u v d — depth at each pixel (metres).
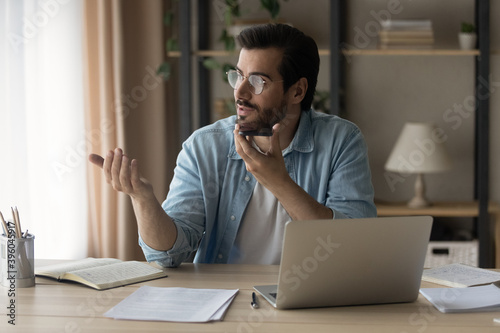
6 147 2.89
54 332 1.12
